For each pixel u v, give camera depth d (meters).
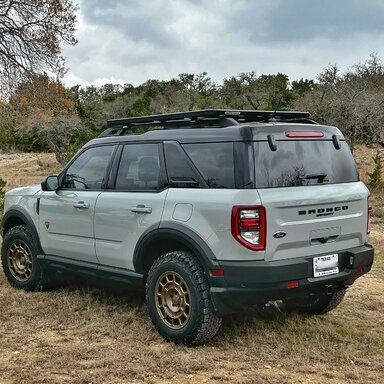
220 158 4.86
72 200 6.02
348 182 5.36
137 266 5.35
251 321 5.58
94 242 5.79
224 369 4.51
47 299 6.34
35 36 29.28
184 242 4.89
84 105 52.44
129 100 58.62
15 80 29.20
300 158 4.99
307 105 22.39
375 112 20.64
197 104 48.72
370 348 4.96
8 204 6.93
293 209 4.74
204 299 4.79
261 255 4.59
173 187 5.15
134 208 5.32
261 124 4.91
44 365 4.57
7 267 6.88
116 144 5.83
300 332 5.32
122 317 5.66
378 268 8.09
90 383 4.25
